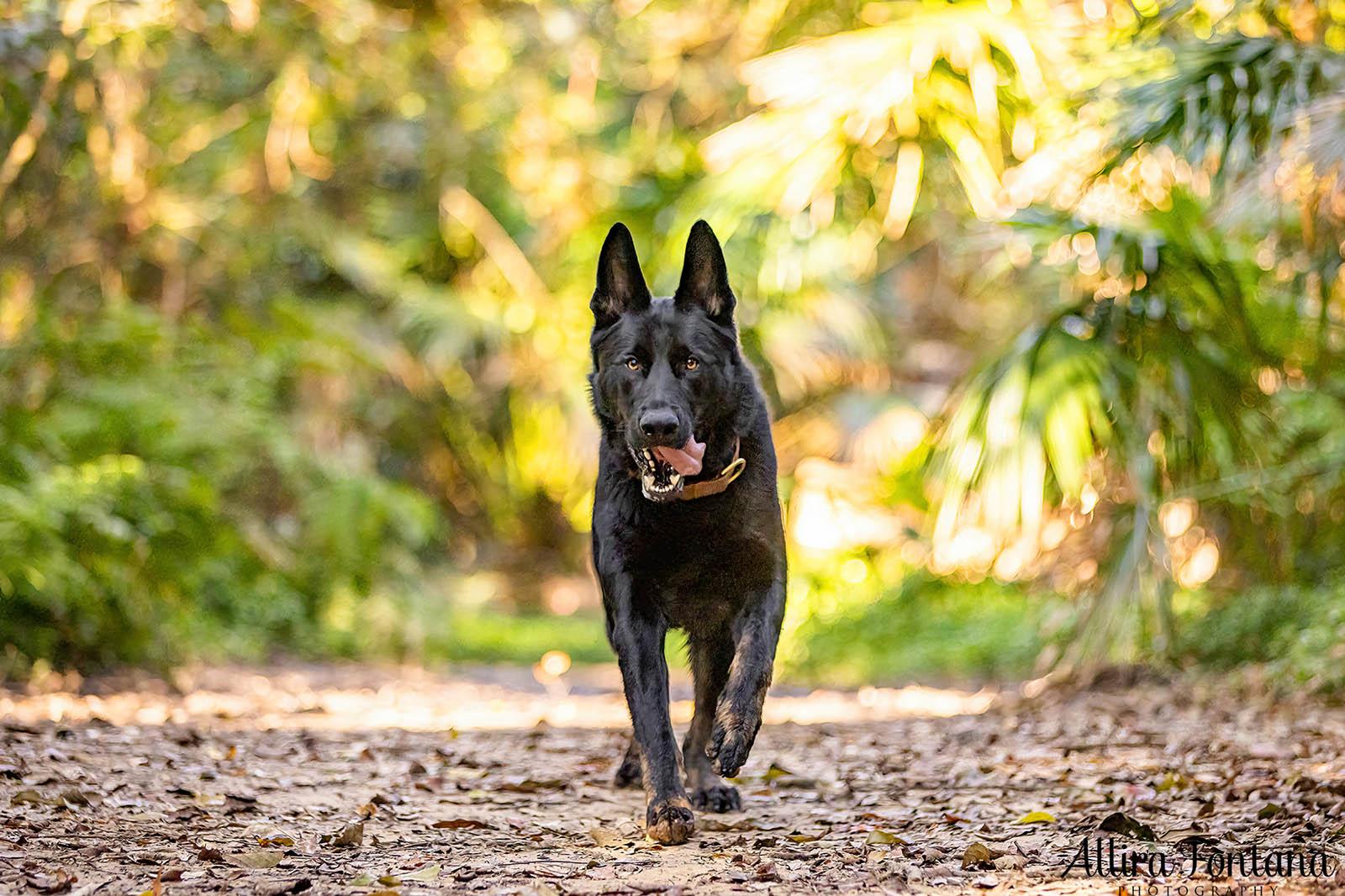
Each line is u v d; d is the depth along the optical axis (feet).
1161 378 28.30
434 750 23.99
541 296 66.18
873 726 28.86
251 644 47.85
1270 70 25.16
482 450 74.84
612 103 66.74
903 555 46.73
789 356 54.49
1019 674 39.73
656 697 16.67
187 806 16.81
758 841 15.62
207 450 44.09
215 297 56.85
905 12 36.86
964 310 64.75
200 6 41.06
